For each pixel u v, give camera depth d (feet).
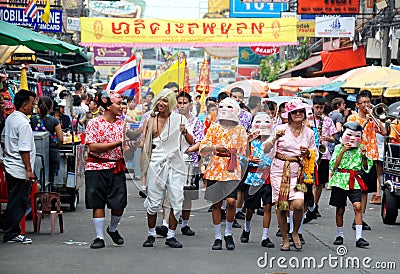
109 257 26.99
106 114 28.96
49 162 38.63
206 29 75.10
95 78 149.59
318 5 68.64
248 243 30.96
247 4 81.51
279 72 119.44
